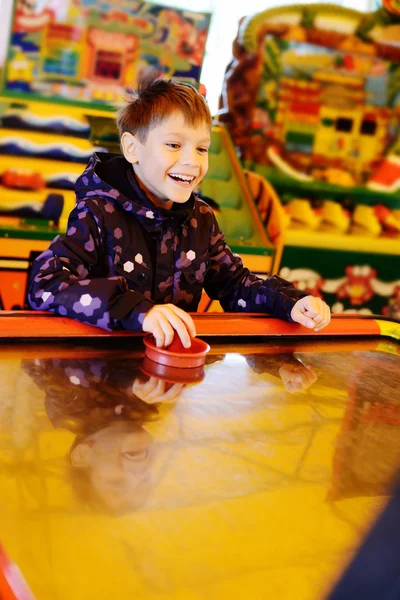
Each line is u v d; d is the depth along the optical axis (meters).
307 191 3.07
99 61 2.61
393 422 0.74
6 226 2.16
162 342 0.85
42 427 0.60
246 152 2.99
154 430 0.63
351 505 0.53
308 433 0.68
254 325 1.03
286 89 2.98
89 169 1.19
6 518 0.45
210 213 1.34
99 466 0.54
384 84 3.14
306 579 0.42
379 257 3.06
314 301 1.09
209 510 0.50
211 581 0.41
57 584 0.39
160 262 1.22
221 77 3.15
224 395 0.75
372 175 3.18
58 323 0.89
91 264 1.12
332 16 2.98
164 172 1.16
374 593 0.41
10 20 2.45
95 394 0.70
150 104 1.16
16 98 2.49
